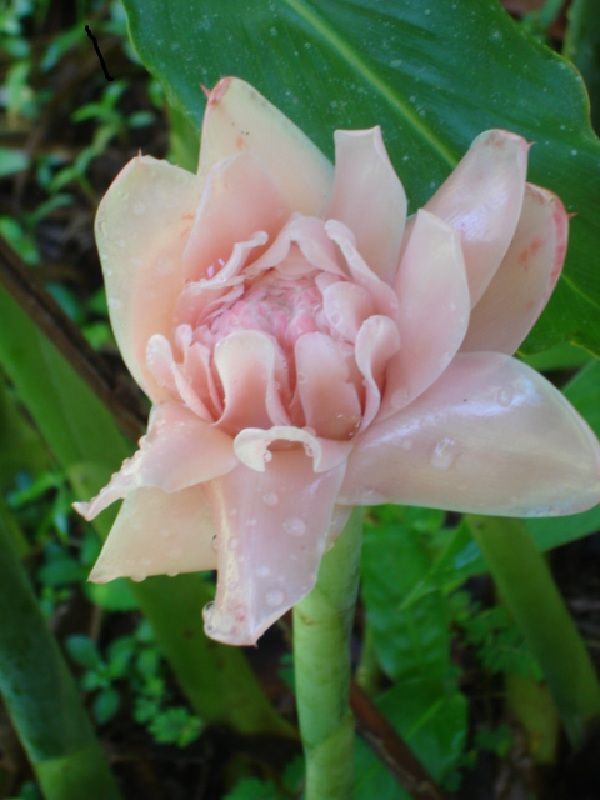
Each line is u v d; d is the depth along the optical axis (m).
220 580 0.31
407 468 0.33
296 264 0.34
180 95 0.42
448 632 0.64
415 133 0.42
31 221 1.07
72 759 0.56
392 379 0.33
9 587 0.51
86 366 0.48
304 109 0.42
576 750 0.63
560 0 0.86
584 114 0.41
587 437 0.31
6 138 1.12
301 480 0.32
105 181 1.12
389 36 0.42
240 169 0.33
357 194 0.34
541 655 0.59
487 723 0.70
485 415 0.32
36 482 0.86
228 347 0.31
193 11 0.42
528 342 0.42
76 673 0.79
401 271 0.33
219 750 0.69
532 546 0.55
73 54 1.15
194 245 0.34
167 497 0.33
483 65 0.42
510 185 0.33
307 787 0.43
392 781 0.58
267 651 0.77
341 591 0.37
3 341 0.53
